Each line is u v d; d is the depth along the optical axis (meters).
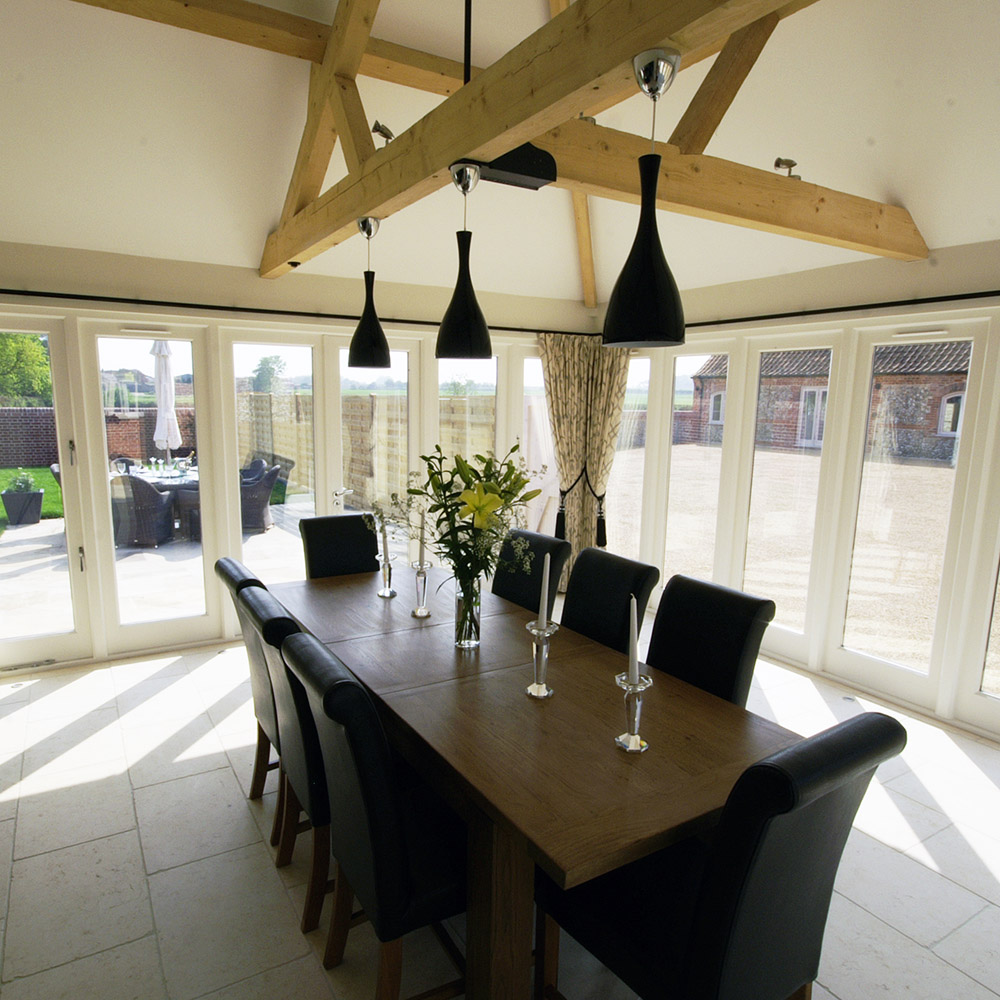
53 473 3.96
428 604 3.09
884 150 3.19
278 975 2.01
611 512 5.77
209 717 3.53
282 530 4.67
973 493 3.43
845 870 2.50
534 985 1.93
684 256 4.64
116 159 3.45
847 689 4.01
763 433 4.48
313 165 3.41
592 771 1.69
